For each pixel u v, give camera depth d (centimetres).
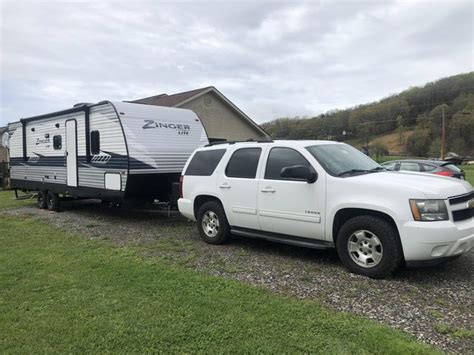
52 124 1077
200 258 574
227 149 650
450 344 314
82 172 966
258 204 579
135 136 851
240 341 324
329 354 301
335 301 402
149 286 454
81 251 625
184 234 752
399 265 459
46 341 331
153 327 351
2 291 449
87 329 349
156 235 746
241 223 612
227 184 626
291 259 558
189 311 382
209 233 666
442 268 500
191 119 987
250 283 461
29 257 593
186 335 335
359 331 334
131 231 790
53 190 1094
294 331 338
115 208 1102
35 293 441
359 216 477
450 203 441
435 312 370
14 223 903
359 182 477
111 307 396
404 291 424
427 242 425
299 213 530
